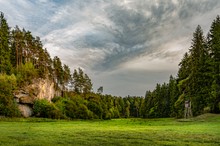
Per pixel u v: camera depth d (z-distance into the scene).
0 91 84.00
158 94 152.50
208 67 68.19
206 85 69.38
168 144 24.19
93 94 160.12
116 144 24.23
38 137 29.56
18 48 114.75
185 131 37.62
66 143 24.70
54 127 48.66
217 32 70.00
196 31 77.62
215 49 68.94
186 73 81.38
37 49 123.50
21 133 33.94
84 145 23.52
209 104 66.69
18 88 93.44
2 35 100.50
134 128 47.06
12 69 101.69
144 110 182.12
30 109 93.44
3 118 75.38
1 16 104.62
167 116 140.00
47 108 97.56
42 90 108.19
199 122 54.94
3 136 29.92
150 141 26.50
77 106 124.88
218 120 53.28
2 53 99.00
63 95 141.88
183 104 83.31
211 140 26.89
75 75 159.75
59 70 145.62
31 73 105.19
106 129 43.91
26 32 119.62
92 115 129.50
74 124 62.50
